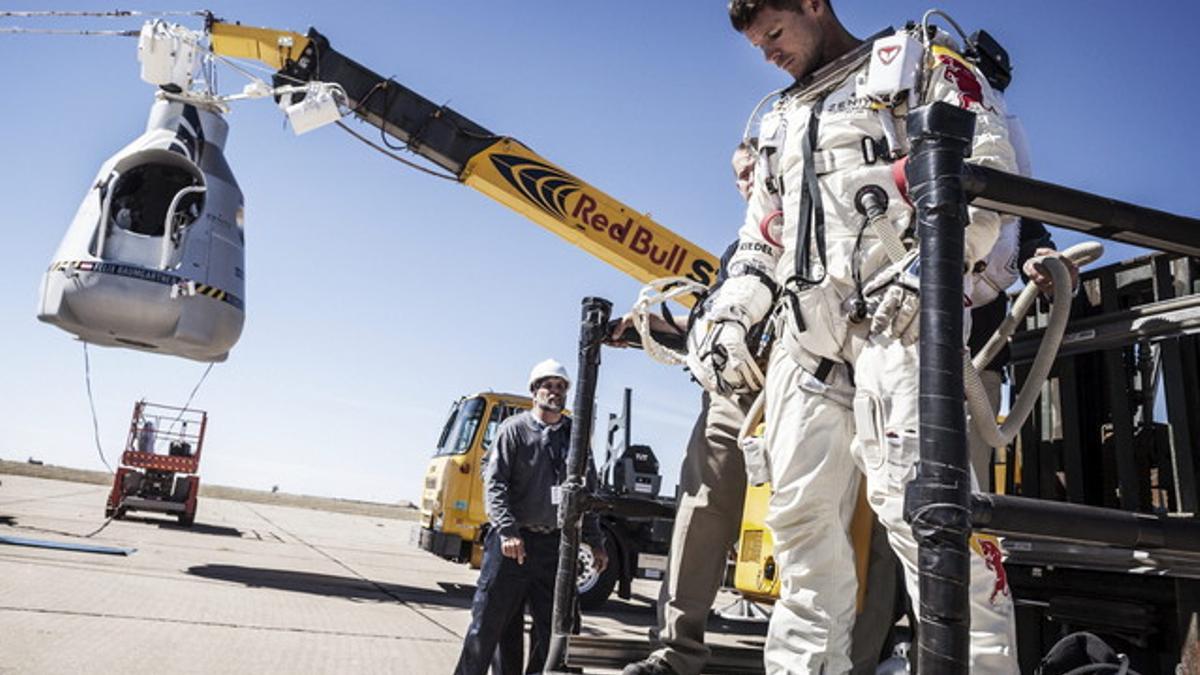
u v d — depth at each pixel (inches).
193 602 230.1
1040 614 92.7
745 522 115.5
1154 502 84.7
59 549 326.3
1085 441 88.3
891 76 61.6
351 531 941.8
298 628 207.0
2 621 169.0
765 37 74.2
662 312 109.0
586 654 96.9
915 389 55.3
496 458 155.6
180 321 269.7
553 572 157.2
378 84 310.8
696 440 100.9
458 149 308.5
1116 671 67.1
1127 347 86.7
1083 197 46.6
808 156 67.0
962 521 36.8
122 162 272.5
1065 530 43.3
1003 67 75.5
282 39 307.6
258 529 721.0
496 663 159.2
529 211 308.2
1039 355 57.5
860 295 61.0
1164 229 48.8
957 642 36.1
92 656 147.6
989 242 56.1
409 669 171.3
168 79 287.0
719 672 97.0
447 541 376.8
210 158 290.7
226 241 284.7
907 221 62.2
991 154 58.1
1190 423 74.5
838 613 62.5
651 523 349.7
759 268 76.7
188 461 626.2
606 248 309.0
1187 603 68.7
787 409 65.6
